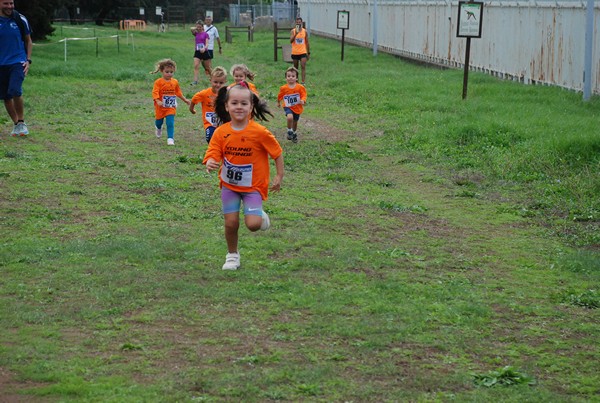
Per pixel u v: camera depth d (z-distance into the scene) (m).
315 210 9.84
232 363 5.31
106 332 5.78
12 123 15.20
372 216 9.67
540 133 14.27
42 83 21.72
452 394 5.00
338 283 7.09
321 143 14.77
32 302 6.32
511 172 12.24
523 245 8.73
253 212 7.23
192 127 16.25
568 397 5.05
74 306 6.25
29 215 8.92
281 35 55.81
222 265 7.42
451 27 28.39
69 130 14.80
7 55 13.45
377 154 13.91
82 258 7.45
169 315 6.15
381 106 19.19
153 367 5.23
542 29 21.77
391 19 36.50
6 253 7.48
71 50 33.62
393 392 4.98
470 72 25.77
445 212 10.09
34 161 11.83
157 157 12.77
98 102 19.09
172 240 8.13
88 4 67.31
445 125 15.57
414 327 6.06
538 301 6.93
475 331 6.11
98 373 5.11
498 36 24.81
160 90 13.91
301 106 14.82
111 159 12.35
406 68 28.86
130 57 32.47
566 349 5.88
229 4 80.69
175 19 76.88
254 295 6.62
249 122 7.20
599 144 12.83
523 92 20.02
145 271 7.14
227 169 7.23
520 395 5.02
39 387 4.87
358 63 31.23
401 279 7.29
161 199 9.95
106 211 9.30
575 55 19.94
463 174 12.33
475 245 8.65
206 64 25.61
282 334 5.84
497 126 14.91
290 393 4.91
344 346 5.70
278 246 8.08
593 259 8.09
